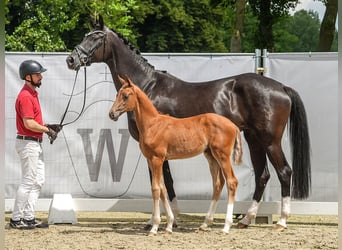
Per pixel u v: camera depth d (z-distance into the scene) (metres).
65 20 19.62
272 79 8.26
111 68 8.34
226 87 8.18
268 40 19.62
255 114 8.04
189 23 31.64
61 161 8.99
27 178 7.82
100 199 8.95
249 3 19.53
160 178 7.43
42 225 8.05
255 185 8.58
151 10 29.98
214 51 33.50
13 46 18.45
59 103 8.99
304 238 7.30
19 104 7.67
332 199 8.81
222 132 7.46
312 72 8.82
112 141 9.04
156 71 8.32
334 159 8.80
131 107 7.35
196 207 8.92
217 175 7.84
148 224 8.00
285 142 8.94
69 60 8.16
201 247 6.60
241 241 7.02
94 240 7.02
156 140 7.37
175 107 8.11
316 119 8.82
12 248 6.48
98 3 17.11
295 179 8.12
